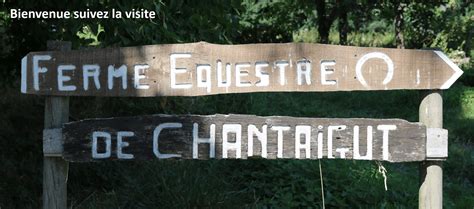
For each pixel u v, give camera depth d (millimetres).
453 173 7680
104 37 5586
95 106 7672
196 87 3848
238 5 6039
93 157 3855
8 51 7484
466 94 12555
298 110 9852
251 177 6016
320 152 3799
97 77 3854
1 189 5824
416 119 10430
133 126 3844
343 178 5969
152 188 5406
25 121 7414
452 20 19625
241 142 3820
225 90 3834
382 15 20281
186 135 3832
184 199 5137
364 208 5586
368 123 3789
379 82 3812
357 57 3814
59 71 3854
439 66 3799
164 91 3855
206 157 3834
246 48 3818
